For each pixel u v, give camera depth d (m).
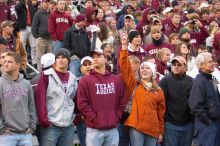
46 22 26.83
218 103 17.00
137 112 16.39
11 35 21.30
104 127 15.49
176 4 33.97
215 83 17.20
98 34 23.09
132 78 16.47
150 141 16.50
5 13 28.56
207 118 16.77
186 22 27.48
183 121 17.22
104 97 15.66
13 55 14.91
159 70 19.41
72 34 23.17
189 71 20.50
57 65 16.00
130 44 20.33
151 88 16.53
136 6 31.45
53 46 26.17
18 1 29.95
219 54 23.86
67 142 16.03
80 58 23.22
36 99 15.63
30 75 25.77
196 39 26.19
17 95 14.85
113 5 34.69
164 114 17.22
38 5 29.91
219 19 30.52
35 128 15.27
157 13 30.23
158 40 21.88
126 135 16.88
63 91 15.88
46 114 15.50
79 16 23.22
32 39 29.25
